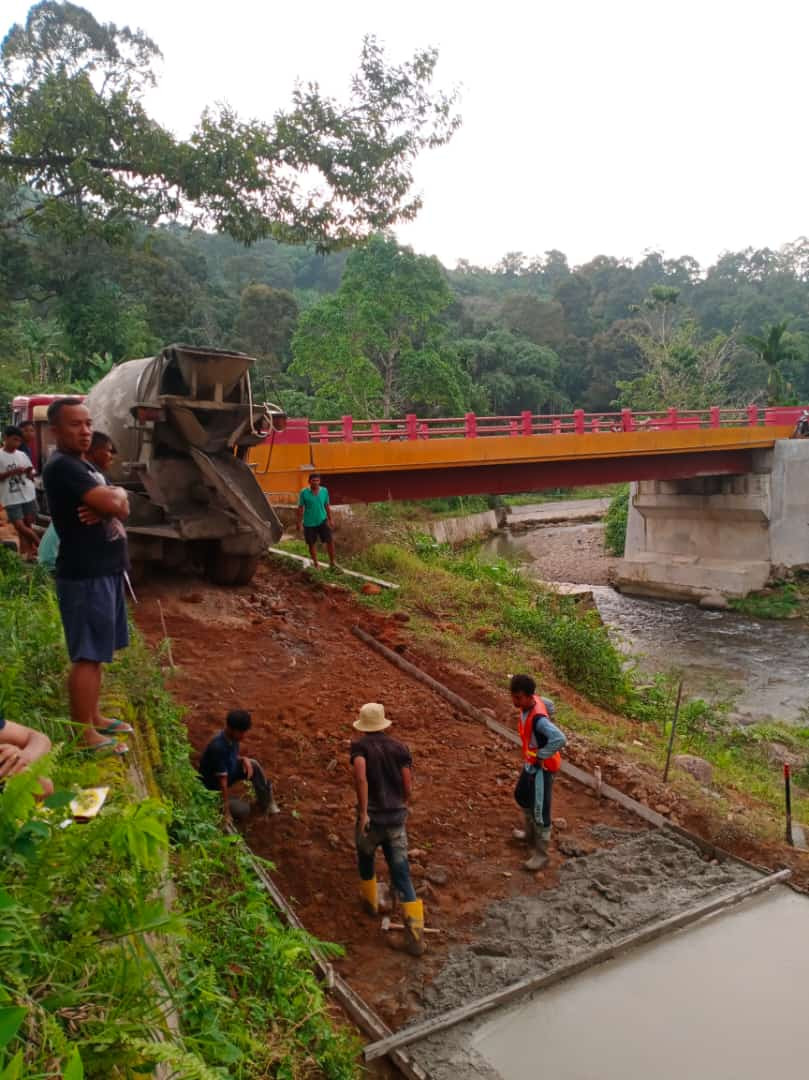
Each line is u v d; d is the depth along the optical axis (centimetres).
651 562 3441
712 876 668
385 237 4384
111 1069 212
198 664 900
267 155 1692
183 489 1029
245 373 1014
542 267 13525
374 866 611
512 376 7181
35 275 4119
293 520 1786
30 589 700
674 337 6050
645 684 1570
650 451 2747
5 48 1692
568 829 728
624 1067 471
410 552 1816
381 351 4694
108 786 373
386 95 1728
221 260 10031
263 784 651
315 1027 411
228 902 467
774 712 1902
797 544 3212
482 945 566
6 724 267
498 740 863
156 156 1608
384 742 576
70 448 431
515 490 2598
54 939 238
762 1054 484
